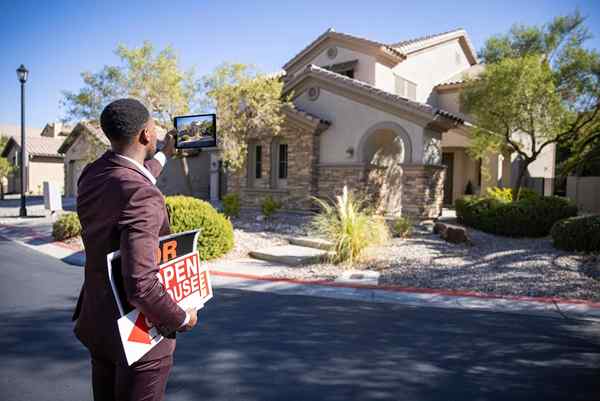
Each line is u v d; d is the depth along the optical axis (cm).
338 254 853
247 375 372
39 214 1706
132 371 192
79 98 1193
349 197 992
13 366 388
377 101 1331
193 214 865
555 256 890
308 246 1015
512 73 1133
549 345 445
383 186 1484
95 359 210
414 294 644
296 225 1249
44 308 556
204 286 235
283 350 427
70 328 484
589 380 366
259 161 1634
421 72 2008
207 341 449
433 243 1034
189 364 393
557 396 338
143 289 169
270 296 633
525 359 409
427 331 485
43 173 3281
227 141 1308
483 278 729
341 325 504
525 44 1302
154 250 178
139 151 205
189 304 219
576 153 1587
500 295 637
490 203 1198
